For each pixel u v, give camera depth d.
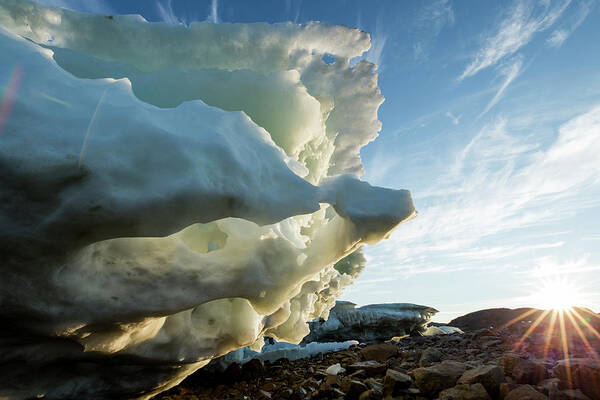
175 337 2.13
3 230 1.25
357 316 10.44
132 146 1.41
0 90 1.29
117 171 1.34
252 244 2.16
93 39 2.50
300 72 2.91
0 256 1.30
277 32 2.79
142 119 1.50
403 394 2.47
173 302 1.78
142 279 1.72
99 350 1.79
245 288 2.07
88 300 1.57
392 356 3.97
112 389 2.11
